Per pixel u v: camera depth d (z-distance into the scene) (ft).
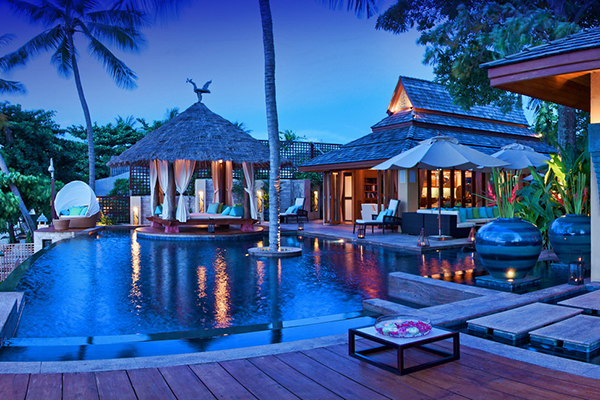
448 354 10.62
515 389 8.63
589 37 18.22
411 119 57.31
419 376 9.39
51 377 9.56
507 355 10.61
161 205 55.21
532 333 11.91
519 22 33.37
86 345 12.48
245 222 49.85
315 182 72.79
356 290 21.61
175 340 12.81
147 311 18.01
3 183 63.46
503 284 18.19
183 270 27.37
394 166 38.50
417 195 50.14
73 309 18.38
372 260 30.71
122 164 52.19
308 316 17.15
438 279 20.16
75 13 75.10
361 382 9.12
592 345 11.07
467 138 59.00
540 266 23.36
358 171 60.54
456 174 54.80
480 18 39.06
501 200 27.99
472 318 14.05
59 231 51.19
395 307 15.84
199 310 18.11
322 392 8.66
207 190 68.59
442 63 47.03
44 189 69.97
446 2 46.85
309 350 11.23
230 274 25.90
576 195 23.06
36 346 12.49
